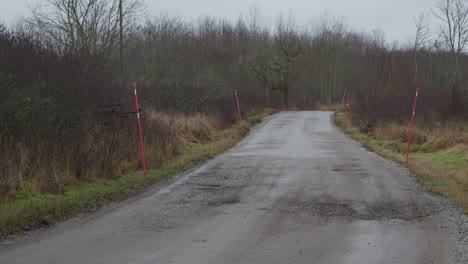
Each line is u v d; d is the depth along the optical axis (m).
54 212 7.86
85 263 5.40
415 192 9.91
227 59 47.47
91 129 12.46
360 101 30.77
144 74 26.03
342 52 66.94
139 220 7.57
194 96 26.59
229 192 9.99
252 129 27.56
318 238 6.48
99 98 13.77
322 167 13.52
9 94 10.08
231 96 33.06
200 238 6.50
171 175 12.41
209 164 14.41
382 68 31.39
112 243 6.24
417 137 20.59
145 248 6.02
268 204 8.75
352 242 6.29
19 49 11.18
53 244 6.20
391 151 17.86
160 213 8.07
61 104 11.55
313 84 67.38
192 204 8.81
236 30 60.84
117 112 14.41
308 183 10.98
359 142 20.73
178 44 33.19
